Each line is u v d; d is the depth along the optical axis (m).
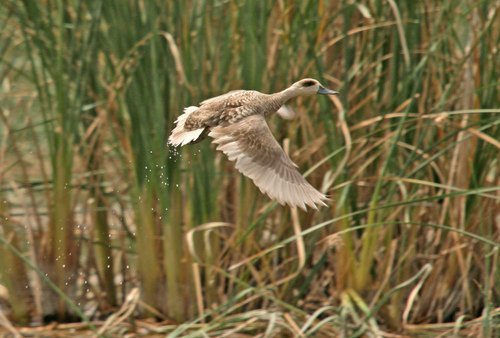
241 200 12.37
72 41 12.14
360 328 11.27
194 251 12.03
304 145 12.54
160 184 12.14
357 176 12.34
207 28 12.27
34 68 12.28
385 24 11.99
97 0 12.01
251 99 7.72
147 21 11.91
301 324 11.62
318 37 12.18
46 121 12.41
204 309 12.57
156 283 12.60
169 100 12.11
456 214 12.47
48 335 12.34
